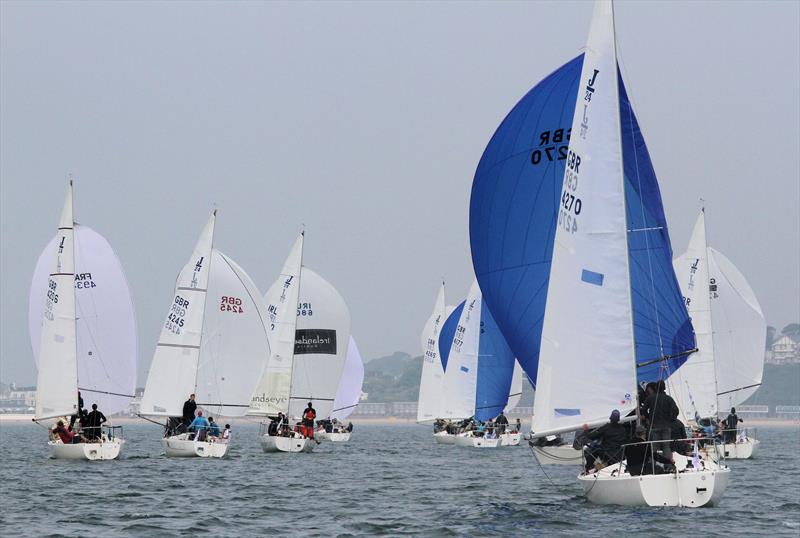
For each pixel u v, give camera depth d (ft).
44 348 496.64
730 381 601.21
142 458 515.50
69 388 495.82
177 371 558.97
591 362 266.57
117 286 545.44
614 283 266.77
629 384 264.72
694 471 264.52
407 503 319.47
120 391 545.44
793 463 520.01
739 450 558.56
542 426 269.64
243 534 251.80
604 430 272.92
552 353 269.64
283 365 654.12
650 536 231.71
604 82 271.08
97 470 437.17
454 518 276.62
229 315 620.49
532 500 319.27
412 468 485.56
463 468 486.79
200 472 433.48
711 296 603.26
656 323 299.17
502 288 365.81
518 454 623.36
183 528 261.03
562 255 270.26
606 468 274.16
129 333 547.49
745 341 601.21
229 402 620.08
